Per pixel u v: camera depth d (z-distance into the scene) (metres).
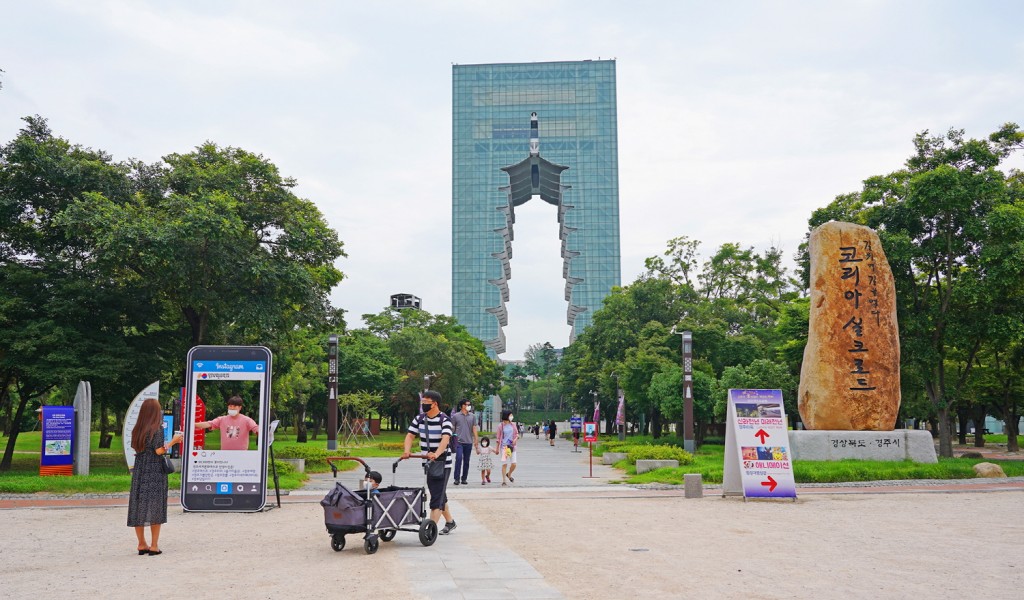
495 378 97.50
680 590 7.12
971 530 11.30
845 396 23.33
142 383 28.00
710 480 20.14
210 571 8.13
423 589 7.13
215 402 38.69
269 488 18.53
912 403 43.25
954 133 29.22
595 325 59.12
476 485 20.19
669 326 53.00
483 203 186.62
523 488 19.08
